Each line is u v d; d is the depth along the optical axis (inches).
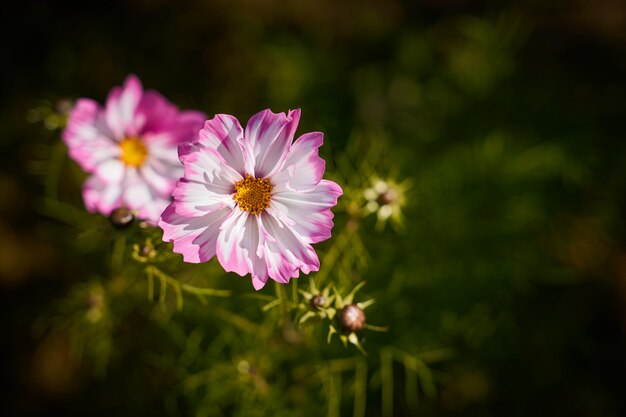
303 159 17.0
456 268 24.9
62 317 26.1
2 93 27.6
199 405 23.2
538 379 25.2
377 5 29.3
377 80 28.2
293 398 23.4
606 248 26.2
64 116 21.2
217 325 23.3
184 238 16.9
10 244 26.6
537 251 25.7
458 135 26.6
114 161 20.3
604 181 26.4
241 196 17.1
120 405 25.3
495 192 25.4
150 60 28.5
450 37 28.9
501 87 26.1
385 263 24.2
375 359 23.4
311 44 28.2
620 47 28.1
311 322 18.2
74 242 25.6
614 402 25.1
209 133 16.8
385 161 25.1
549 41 28.5
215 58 28.5
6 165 27.1
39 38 28.4
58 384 25.9
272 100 27.1
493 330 25.0
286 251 17.1
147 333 25.1
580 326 25.6
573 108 26.7
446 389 25.2
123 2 29.0
